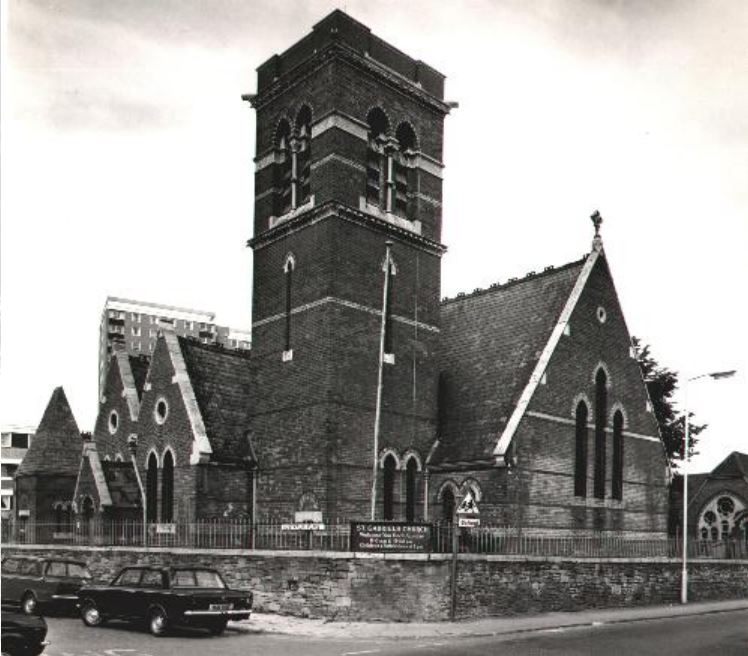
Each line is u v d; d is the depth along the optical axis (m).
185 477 34.47
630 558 33.00
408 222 36.38
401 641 22.30
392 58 36.41
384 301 34.31
